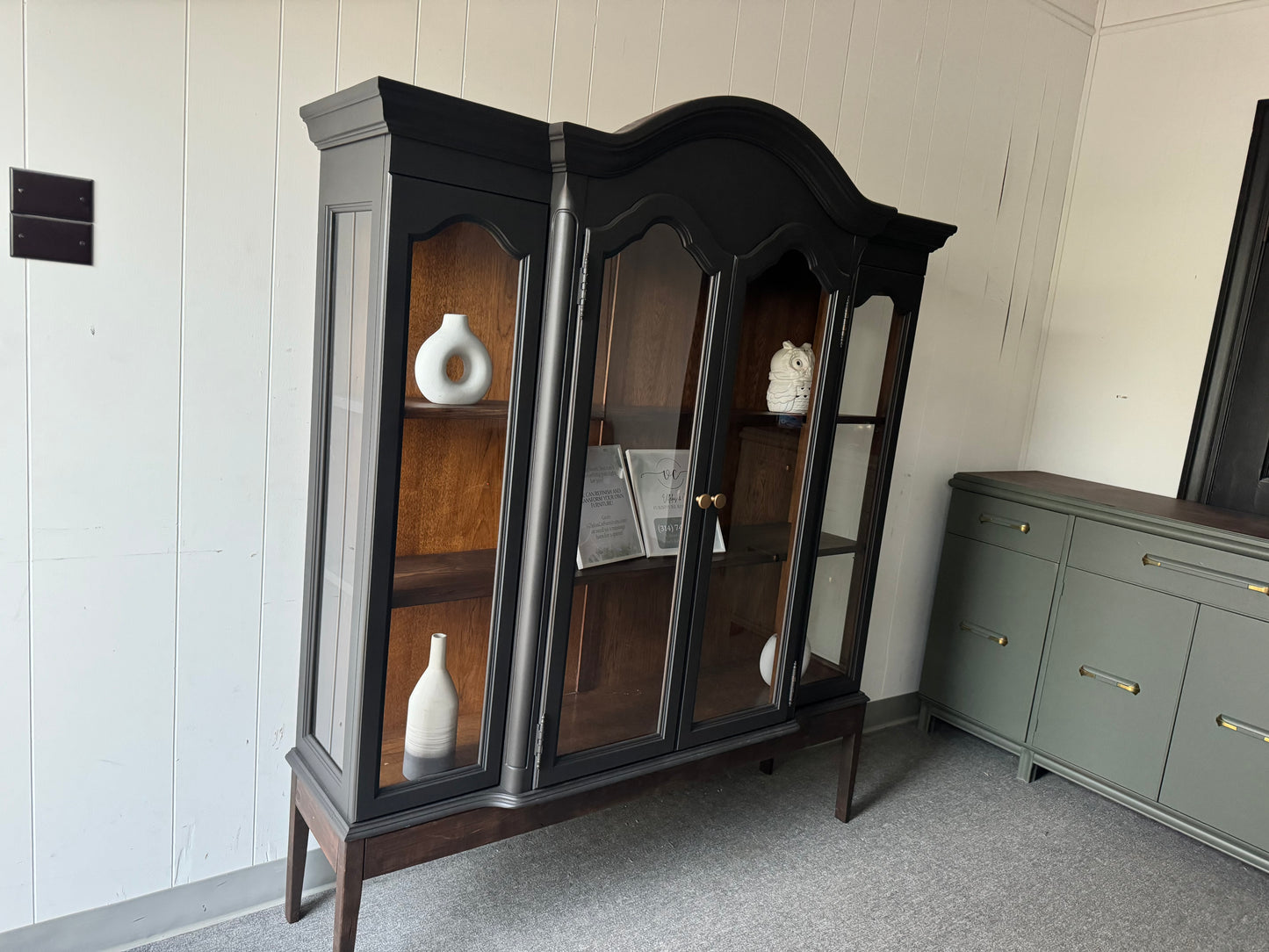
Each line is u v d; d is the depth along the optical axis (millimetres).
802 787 2484
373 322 1324
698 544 1727
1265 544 2102
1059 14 2783
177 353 1497
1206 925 2008
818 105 2287
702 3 2016
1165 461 2801
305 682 1655
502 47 1748
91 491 1456
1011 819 2412
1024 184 2861
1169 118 2764
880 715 2939
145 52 1387
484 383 1448
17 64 1289
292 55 1519
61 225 1354
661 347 1582
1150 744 2344
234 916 1745
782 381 1787
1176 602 2285
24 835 1493
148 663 1564
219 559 1603
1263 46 2564
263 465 1620
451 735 1554
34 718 1469
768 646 1953
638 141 1408
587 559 1574
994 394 2977
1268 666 2113
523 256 1409
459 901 1848
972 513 2781
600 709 1681
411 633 1500
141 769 1593
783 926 1863
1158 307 2803
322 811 1505
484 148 1321
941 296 2717
